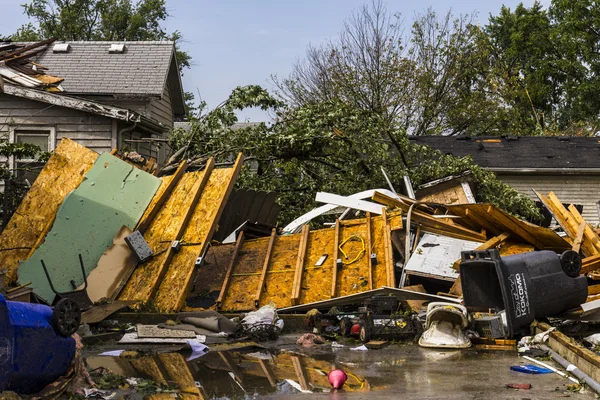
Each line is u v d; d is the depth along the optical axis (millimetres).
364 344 9883
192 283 12102
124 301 11703
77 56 25969
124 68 25328
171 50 26156
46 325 6066
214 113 17453
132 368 7992
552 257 10383
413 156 19672
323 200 15180
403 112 41781
